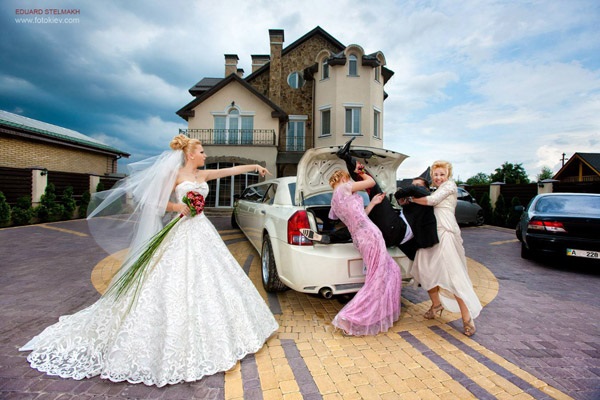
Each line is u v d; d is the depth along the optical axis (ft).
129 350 7.00
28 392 6.40
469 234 30.86
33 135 41.06
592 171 73.56
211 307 7.74
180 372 6.93
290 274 10.33
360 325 9.09
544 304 11.95
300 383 6.93
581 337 9.28
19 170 33.94
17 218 31.86
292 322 10.23
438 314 10.96
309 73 60.54
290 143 62.85
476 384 6.95
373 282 9.25
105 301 7.86
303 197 11.27
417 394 6.58
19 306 10.93
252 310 8.73
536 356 8.18
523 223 19.63
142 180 8.45
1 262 17.03
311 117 62.75
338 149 10.41
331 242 10.30
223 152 51.93
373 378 7.14
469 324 9.29
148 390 6.61
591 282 14.80
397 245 10.21
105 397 6.33
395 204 12.19
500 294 13.08
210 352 7.35
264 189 16.94
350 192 9.48
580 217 16.02
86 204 41.63
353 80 56.18
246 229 18.89
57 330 8.46
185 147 8.91
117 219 8.34
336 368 7.54
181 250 8.14
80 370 7.10
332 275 9.76
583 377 7.25
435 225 9.27
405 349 8.50
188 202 8.34
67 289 12.76
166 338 7.07
